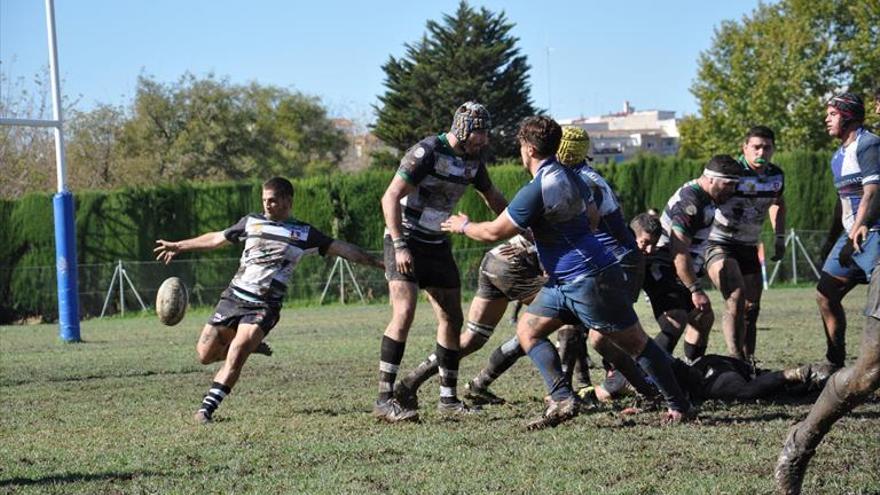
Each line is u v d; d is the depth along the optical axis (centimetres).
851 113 1103
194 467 743
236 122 7194
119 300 3562
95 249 3716
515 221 809
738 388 996
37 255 3644
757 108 6225
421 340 1855
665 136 16325
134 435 905
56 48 2289
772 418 895
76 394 1242
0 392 1283
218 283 3653
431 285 964
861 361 570
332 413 1012
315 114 8325
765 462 709
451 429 884
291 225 1012
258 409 1052
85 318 3516
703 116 6606
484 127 928
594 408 984
